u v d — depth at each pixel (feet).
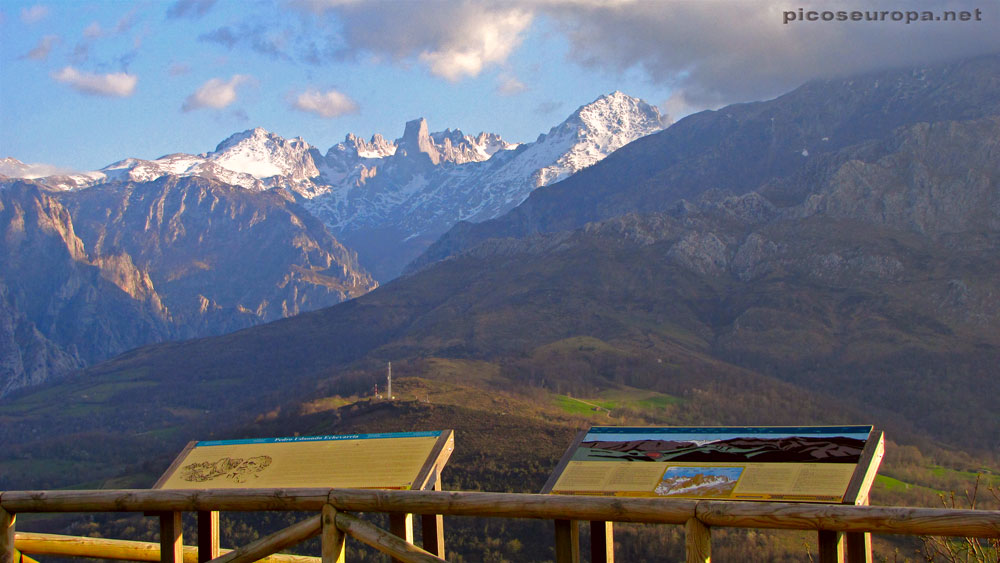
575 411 430.61
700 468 26.43
